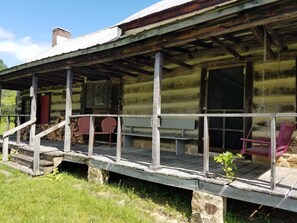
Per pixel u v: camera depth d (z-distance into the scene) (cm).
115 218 351
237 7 321
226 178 360
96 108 908
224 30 356
